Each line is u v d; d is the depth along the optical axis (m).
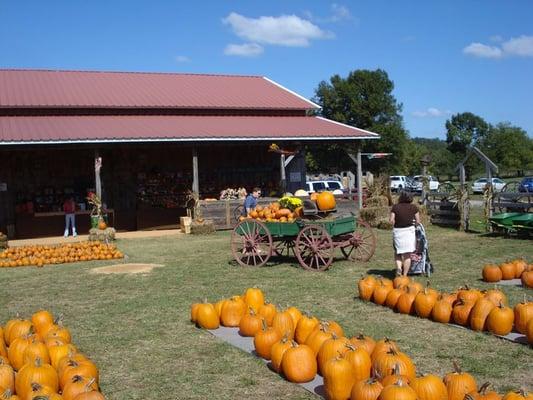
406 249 11.02
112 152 26.86
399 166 70.81
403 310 8.55
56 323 7.39
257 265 13.59
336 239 13.70
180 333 8.02
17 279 13.26
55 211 25.30
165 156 27.70
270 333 6.86
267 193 28.56
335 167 66.44
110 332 8.18
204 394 5.79
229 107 28.50
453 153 95.31
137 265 14.55
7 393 5.04
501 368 6.14
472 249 15.20
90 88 28.36
